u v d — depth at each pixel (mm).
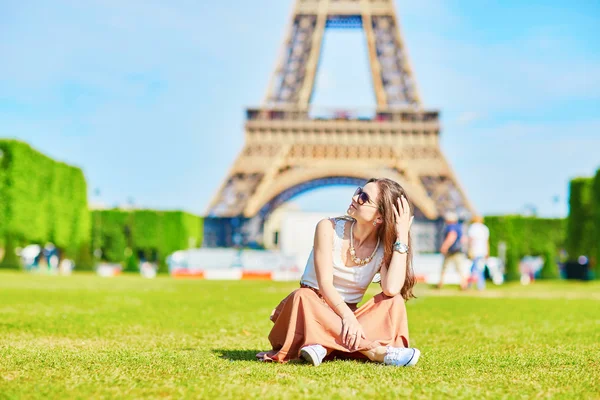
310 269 8953
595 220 65125
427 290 36312
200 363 8484
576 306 23766
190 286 39406
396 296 8781
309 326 8461
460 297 29859
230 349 10625
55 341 11547
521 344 11961
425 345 11828
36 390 6555
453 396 6535
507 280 66188
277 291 33375
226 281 51906
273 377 7445
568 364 9094
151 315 17562
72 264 79375
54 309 18859
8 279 42094
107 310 18953
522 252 88562
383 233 8828
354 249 8781
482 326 15734
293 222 74438
